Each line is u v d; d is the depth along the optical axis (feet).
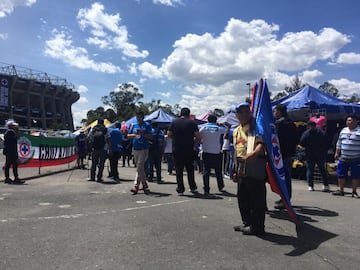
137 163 30.68
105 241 17.03
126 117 255.50
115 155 40.01
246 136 18.84
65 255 15.10
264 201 18.29
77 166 57.93
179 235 18.07
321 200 28.91
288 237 17.95
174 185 36.52
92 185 35.78
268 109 20.33
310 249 16.12
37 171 50.06
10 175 43.86
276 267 13.93
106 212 23.15
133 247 16.17
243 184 18.57
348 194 32.71
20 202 26.13
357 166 30.91
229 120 52.11
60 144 52.49
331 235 18.38
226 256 15.10
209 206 25.23
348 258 15.02
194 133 29.86
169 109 234.58
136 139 30.45
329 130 55.77
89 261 14.42
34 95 343.87
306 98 44.47
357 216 22.84
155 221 20.81
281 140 24.20
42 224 20.02
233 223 20.53
